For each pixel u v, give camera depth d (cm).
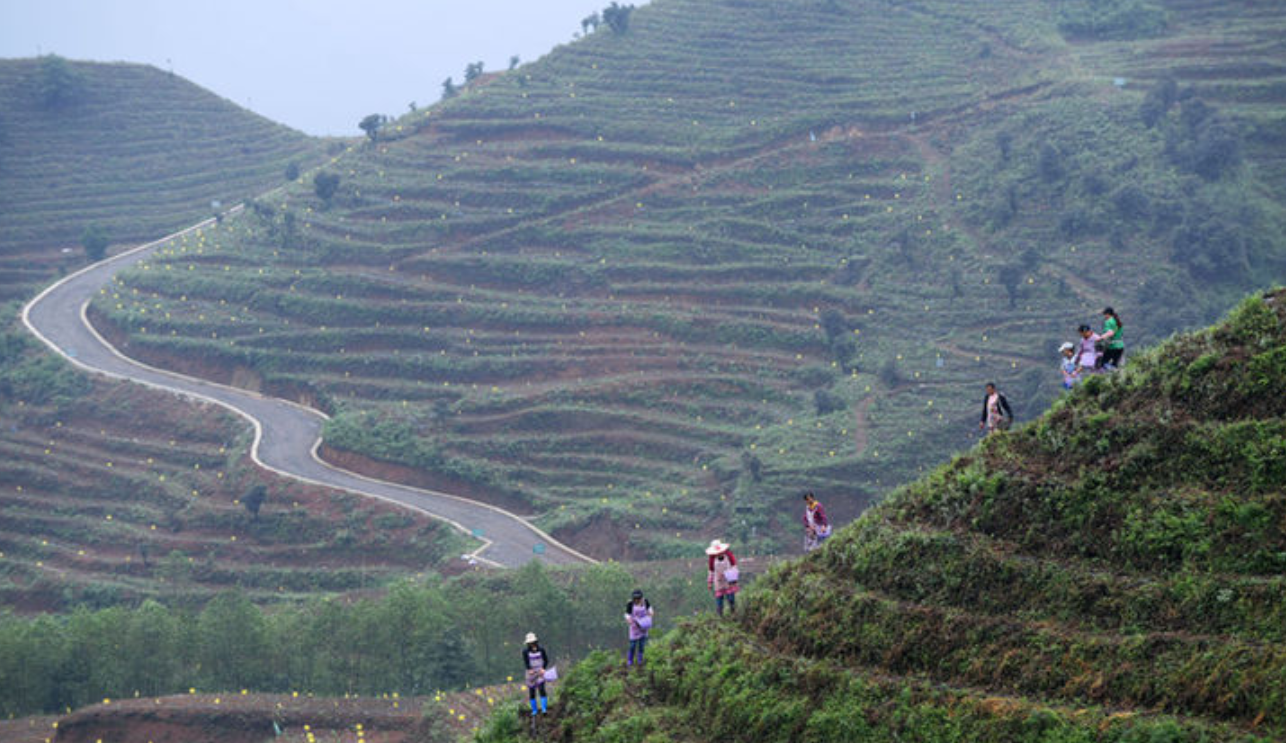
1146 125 19512
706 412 16850
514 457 16600
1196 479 3419
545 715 4231
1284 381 3447
